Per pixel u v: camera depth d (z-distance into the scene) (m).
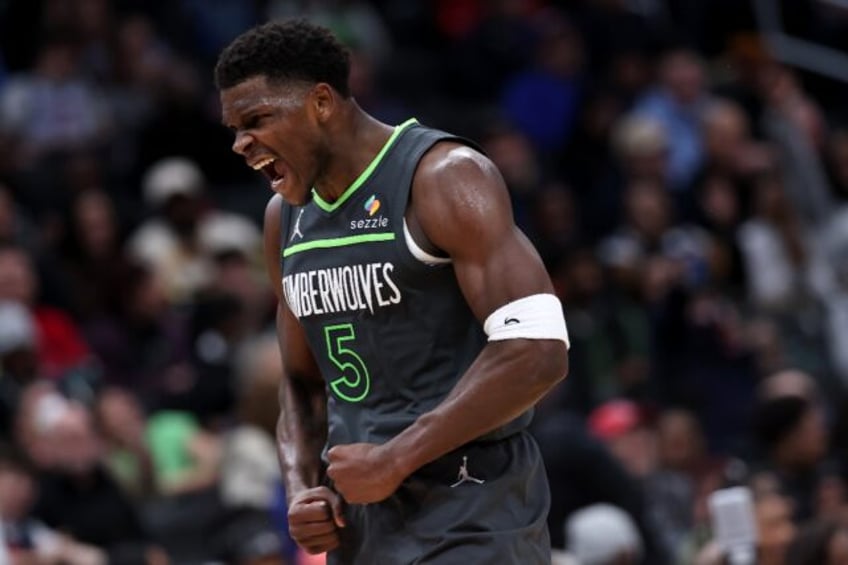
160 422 20.80
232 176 28.22
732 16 29.70
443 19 33.31
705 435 23.73
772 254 26.53
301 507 9.22
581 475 17.06
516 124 30.12
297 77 8.73
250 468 18.38
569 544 16.22
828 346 25.55
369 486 8.73
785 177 27.58
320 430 9.77
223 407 21.88
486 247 8.63
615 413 20.94
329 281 9.03
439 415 8.65
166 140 27.77
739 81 29.36
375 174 8.88
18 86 27.64
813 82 30.16
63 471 18.55
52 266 23.33
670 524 19.31
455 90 31.67
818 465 17.17
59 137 27.41
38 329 22.45
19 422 18.98
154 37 30.19
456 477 8.95
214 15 30.84
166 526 19.94
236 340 22.36
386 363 8.98
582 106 30.03
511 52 31.77
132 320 23.73
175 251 24.91
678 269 24.91
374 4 33.47
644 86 30.38
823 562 14.05
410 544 9.01
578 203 28.94
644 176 27.83
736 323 25.42
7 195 24.67
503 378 8.55
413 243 8.78
